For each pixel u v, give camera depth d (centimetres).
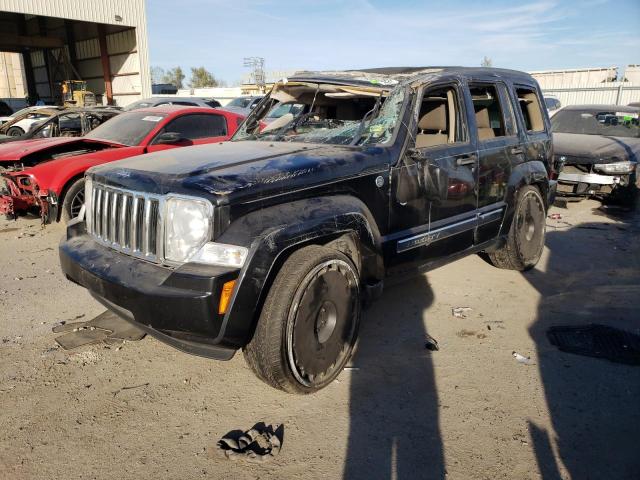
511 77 494
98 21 2477
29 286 491
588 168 830
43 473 247
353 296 324
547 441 272
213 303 258
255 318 286
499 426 284
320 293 299
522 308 445
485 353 366
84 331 393
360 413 296
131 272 287
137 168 317
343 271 312
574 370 342
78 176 650
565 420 289
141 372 337
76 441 270
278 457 259
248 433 273
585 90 2352
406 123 369
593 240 664
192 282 260
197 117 765
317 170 313
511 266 519
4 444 267
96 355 357
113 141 719
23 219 751
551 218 795
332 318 312
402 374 337
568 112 1036
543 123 538
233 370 342
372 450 265
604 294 476
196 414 294
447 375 336
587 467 253
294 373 293
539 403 305
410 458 259
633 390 319
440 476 247
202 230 271
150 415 293
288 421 288
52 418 289
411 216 374
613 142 877
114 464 254
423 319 421
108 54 2881
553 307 447
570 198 865
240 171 295
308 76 437
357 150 351
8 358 353
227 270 262
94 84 3078
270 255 271
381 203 350
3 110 2122
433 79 396
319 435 276
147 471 250
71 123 933
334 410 298
